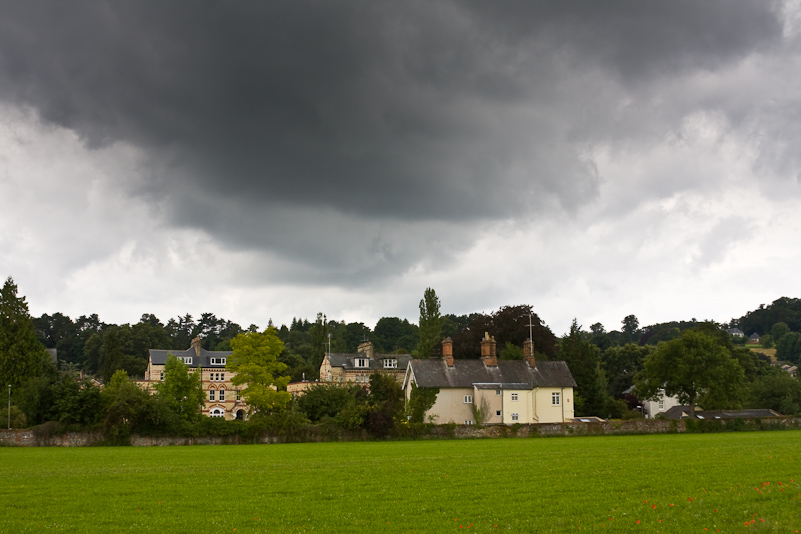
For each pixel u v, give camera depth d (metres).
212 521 25.31
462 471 38.28
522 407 97.81
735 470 34.97
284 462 46.91
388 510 26.88
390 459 47.81
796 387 116.12
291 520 25.42
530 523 24.09
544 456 47.16
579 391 112.62
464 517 25.36
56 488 33.53
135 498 30.36
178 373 93.25
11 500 29.95
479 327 119.88
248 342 94.06
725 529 22.38
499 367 101.94
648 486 30.92
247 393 91.88
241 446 71.81
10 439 73.31
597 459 43.31
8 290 105.12
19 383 100.88
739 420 83.81
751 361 143.50
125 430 75.31
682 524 23.19
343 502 28.67
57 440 74.38
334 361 141.75
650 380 98.94
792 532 21.69
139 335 194.00
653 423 81.81
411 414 90.19
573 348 115.94
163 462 48.56
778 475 32.81
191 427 77.06
